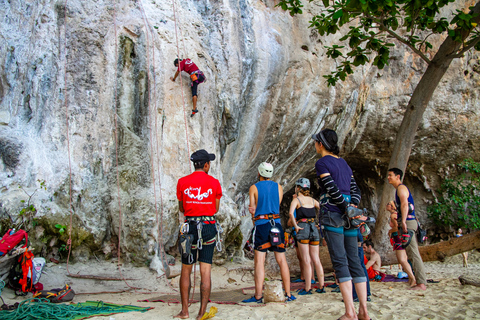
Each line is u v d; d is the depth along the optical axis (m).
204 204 3.38
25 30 5.76
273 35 8.86
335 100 9.91
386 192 7.18
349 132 10.87
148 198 5.77
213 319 3.30
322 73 9.58
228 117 7.95
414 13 6.21
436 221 12.50
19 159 4.91
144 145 6.13
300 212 4.97
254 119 8.74
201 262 3.33
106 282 4.97
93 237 5.33
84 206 5.37
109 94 5.98
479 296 4.24
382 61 6.93
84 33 5.98
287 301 4.14
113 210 5.59
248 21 8.56
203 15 8.20
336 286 5.18
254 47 8.46
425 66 10.77
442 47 7.24
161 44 6.61
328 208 3.27
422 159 12.24
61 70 5.70
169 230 5.87
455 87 11.18
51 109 5.51
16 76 5.50
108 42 6.16
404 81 10.80
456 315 3.46
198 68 6.73
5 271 3.97
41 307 3.27
